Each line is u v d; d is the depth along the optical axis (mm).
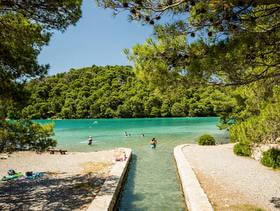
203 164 20438
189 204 12328
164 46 6812
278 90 9820
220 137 43219
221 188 14141
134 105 98750
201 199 12141
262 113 18047
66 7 10234
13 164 22891
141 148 32531
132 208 13250
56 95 109250
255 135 20156
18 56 10906
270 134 18203
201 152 26047
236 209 11047
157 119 90000
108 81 113188
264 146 21297
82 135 49094
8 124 12031
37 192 14344
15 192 14445
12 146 12164
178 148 28625
